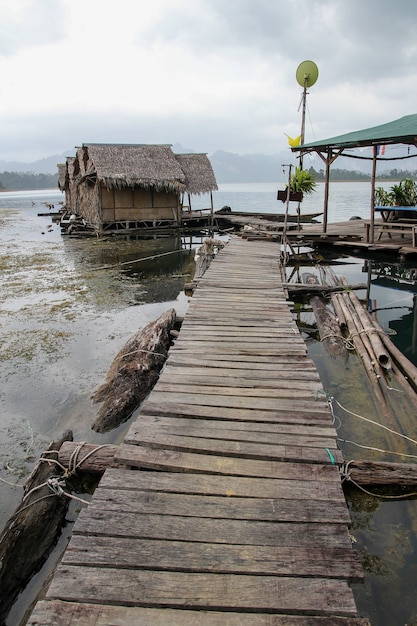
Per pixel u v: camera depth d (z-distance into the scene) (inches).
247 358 219.8
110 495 125.5
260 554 106.9
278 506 122.3
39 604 94.5
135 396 209.5
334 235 573.6
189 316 288.4
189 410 170.4
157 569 102.9
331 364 257.1
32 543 128.6
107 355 268.1
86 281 471.8
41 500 141.5
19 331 310.8
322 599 96.2
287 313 295.3
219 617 92.6
